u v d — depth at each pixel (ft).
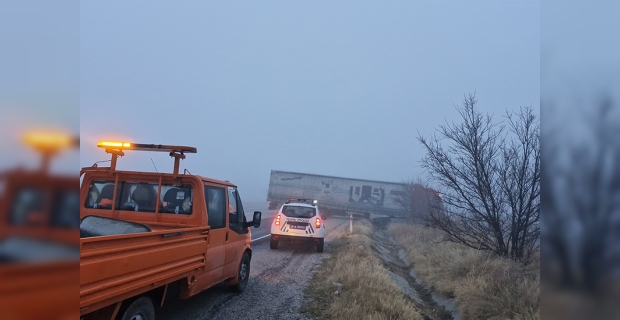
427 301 30.60
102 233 16.74
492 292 24.50
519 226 32.60
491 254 33.53
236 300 25.04
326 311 23.11
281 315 22.41
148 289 15.64
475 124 35.06
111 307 13.98
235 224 25.99
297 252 46.29
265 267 35.88
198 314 22.08
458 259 33.81
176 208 21.58
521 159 32.86
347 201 128.57
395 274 37.19
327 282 29.55
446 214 36.73
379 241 69.15
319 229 46.60
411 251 49.06
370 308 22.36
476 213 35.04
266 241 54.85
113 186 22.09
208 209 22.38
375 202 127.34
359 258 38.04
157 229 20.95
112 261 13.01
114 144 20.65
